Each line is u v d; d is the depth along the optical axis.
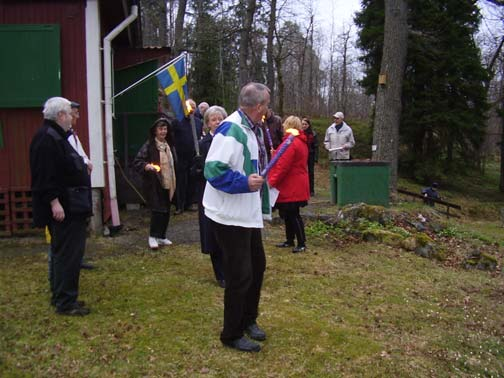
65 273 4.15
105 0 7.11
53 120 3.99
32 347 3.63
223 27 19.12
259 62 27.05
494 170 30.38
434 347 4.07
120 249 6.32
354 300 4.94
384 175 8.95
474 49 19.55
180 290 4.88
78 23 6.82
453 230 8.66
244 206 3.41
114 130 9.26
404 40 11.37
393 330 4.31
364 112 42.28
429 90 19.22
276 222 8.09
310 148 11.51
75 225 4.12
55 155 3.91
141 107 9.66
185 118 8.20
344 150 10.70
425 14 18.97
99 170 6.94
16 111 6.77
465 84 19.00
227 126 3.37
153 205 6.23
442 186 21.53
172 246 6.51
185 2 18.34
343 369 3.55
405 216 8.39
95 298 4.60
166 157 6.23
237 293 3.55
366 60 20.81
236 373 3.40
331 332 4.10
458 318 4.75
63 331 3.90
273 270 5.68
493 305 5.25
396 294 5.23
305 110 33.59
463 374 3.73
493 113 24.09
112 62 8.41
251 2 18.48
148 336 3.86
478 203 18.64
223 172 3.25
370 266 6.15
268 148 6.20
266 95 3.46
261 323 4.19
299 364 3.57
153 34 25.17
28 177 6.84
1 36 6.60
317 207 9.26
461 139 19.77
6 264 5.69
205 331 3.98
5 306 4.38
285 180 6.29
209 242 4.88
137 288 4.90
